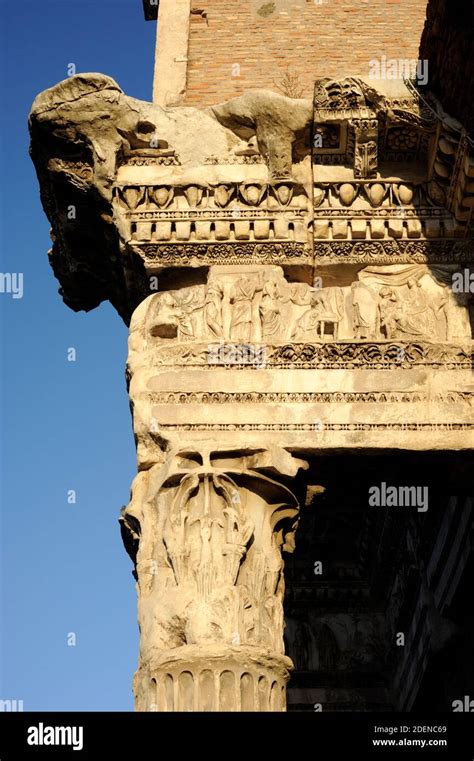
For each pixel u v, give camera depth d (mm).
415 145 16812
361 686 22734
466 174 16031
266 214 16734
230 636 14172
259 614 14539
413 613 21594
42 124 16766
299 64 19625
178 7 20141
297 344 15961
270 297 16344
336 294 16594
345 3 20297
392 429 15469
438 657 20203
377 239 16703
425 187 16891
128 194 16797
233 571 14602
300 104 16734
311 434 15430
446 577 19750
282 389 15703
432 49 16234
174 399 15703
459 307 16391
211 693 13820
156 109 17141
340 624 23172
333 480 15836
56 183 17219
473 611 19875
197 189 16797
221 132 17203
